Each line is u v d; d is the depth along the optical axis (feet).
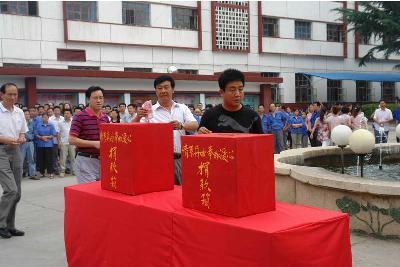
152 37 66.85
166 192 9.54
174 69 57.36
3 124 15.90
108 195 9.49
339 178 14.98
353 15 79.97
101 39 62.08
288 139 44.52
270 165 7.61
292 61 83.35
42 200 23.27
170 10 68.74
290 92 83.20
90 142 13.76
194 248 7.41
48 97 50.06
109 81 53.57
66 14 59.00
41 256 14.06
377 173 19.89
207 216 7.43
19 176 16.51
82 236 10.19
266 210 7.55
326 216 7.28
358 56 93.71
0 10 54.80
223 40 73.97
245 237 6.64
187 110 14.29
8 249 14.79
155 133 9.52
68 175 33.09
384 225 14.03
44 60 57.77
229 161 7.22
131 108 36.88
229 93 10.90
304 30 85.97
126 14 64.85
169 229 7.88
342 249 7.35
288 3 82.33
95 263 9.80
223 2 73.67
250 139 7.32
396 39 80.94
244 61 76.69
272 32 81.10
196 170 7.86
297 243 6.59
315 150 23.29
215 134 7.98
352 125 34.40
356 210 14.56
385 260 12.18
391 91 98.37
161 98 13.87
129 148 9.23
